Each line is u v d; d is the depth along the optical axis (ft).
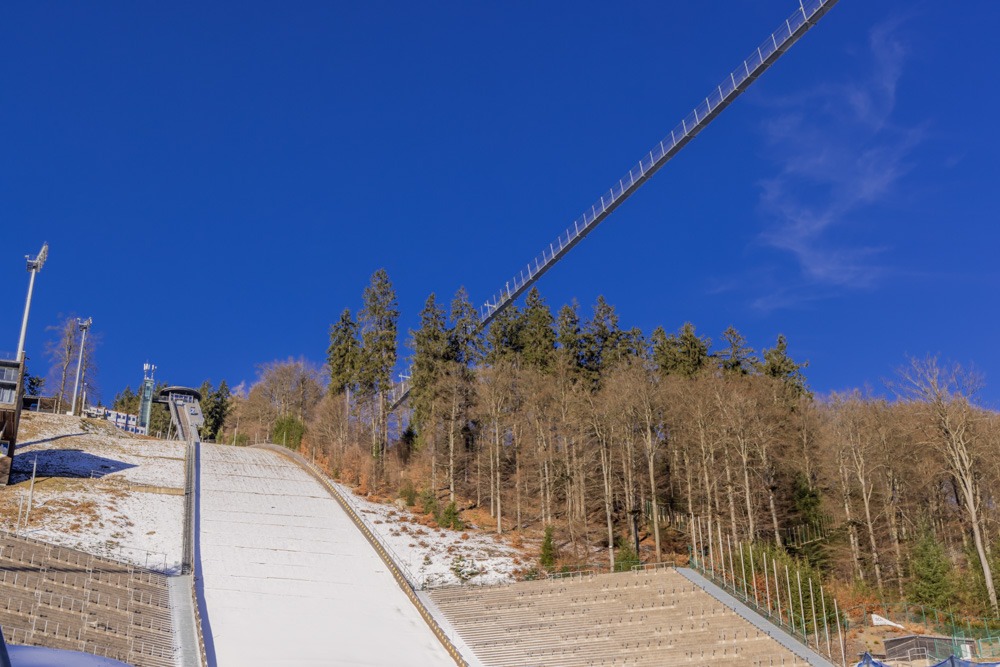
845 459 256.73
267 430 488.85
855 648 181.27
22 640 146.30
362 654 177.88
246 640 178.29
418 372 367.04
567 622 200.54
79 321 426.51
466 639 195.11
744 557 212.84
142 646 163.53
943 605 206.69
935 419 228.84
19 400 256.93
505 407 321.93
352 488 320.91
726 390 283.38
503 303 347.36
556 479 304.09
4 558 185.98
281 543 247.09
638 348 355.56
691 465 291.79
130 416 484.74
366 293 399.03
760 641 181.47
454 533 277.44
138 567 209.97
